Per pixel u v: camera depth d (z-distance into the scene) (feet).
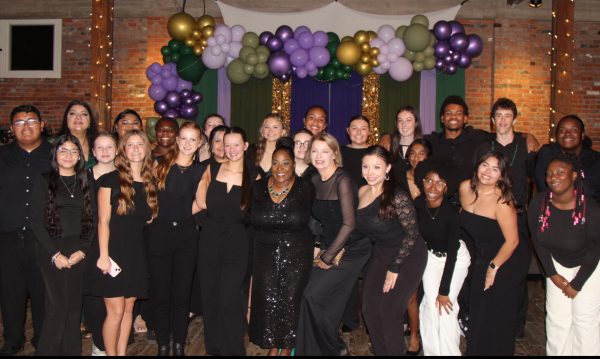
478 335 11.85
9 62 31.32
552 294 11.85
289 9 29.86
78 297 12.03
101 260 11.66
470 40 25.88
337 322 12.39
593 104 30.14
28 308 17.63
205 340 12.73
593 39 30.01
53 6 30.71
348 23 28.04
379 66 25.85
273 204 12.23
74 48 31.01
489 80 30.07
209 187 12.64
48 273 11.80
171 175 12.62
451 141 15.21
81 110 14.14
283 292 12.28
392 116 30.22
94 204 12.06
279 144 13.23
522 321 14.78
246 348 14.20
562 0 25.30
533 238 11.91
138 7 30.40
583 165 14.10
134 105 30.81
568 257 11.62
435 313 12.05
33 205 11.78
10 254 13.07
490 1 29.63
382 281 12.00
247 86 30.55
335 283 12.22
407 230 11.65
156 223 12.60
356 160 15.35
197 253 13.05
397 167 14.94
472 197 11.85
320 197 12.49
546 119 30.12
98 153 12.05
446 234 11.90
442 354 11.87
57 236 11.79
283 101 30.48
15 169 13.12
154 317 12.76
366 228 12.03
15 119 13.07
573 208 11.39
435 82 29.99
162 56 29.12
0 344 13.98
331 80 26.73
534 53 29.99
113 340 11.88
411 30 25.04
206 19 26.66
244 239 12.74
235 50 26.07
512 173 14.15
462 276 11.96
